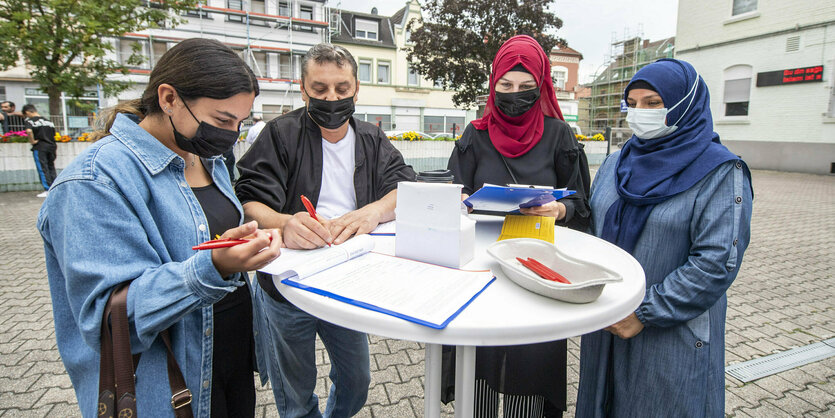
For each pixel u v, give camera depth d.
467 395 1.08
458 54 15.84
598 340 1.58
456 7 15.09
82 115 15.81
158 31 23.05
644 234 1.48
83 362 1.04
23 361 2.76
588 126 37.56
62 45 9.27
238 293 1.37
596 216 1.70
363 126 1.91
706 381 1.38
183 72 1.01
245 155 1.73
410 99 31.16
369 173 1.87
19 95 18.95
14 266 4.62
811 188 10.49
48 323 3.30
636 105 1.55
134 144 1.05
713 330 1.40
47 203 0.97
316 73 1.60
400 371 2.77
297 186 1.77
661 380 1.40
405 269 1.17
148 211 1.03
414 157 12.22
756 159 14.20
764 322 3.37
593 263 1.00
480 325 0.82
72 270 0.90
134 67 22.06
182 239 1.10
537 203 1.42
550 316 0.87
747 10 13.91
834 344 3.01
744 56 14.09
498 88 1.91
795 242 5.71
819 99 12.59
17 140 9.64
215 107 1.04
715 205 1.34
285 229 1.37
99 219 0.93
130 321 0.94
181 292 0.92
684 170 1.42
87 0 8.63
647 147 1.57
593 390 1.60
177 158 1.13
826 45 12.25
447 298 0.95
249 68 1.10
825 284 4.17
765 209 7.97
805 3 12.52
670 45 30.97
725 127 14.91
